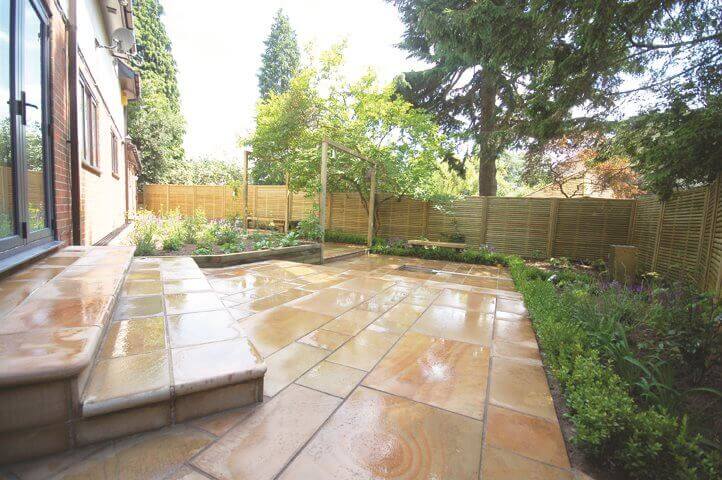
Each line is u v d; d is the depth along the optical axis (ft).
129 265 11.25
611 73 15.55
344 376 6.89
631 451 4.49
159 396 4.79
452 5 26.86
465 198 29.71
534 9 12.94
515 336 9.68
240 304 11.31
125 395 4.59
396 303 12.51
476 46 20.67
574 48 14.17
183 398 5.04
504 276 20.12
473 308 12.42
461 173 39.37
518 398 6.35
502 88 32.24
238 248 18.78
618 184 28.99
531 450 4.97
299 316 10.44
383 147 28.58
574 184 39.93
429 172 28.89
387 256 26.84
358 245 30.27
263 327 9.40
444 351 8.43
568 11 12.65
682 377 7.84
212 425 5.08
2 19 8.01
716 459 4.54
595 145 21.77
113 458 4.30
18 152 8.73
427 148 28.66
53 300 6.50
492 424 5.53
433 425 5.42
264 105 30.14
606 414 4.94
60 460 4.19
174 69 72.33
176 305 8.30
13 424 4.04
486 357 8.18
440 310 11.98
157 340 6.31
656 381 6.63
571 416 5.58
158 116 65.05
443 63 35.78
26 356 4.29
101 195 21.44
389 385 6.61
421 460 4.62
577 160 27.40
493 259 24.77
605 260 25.72
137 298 8.77
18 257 8.45
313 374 6.91
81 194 15.51
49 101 11.12
